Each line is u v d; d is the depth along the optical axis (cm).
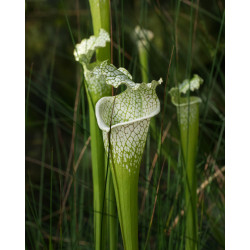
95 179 95
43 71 136
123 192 86
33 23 136
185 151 101
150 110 85
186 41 133
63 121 133
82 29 121
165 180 122
